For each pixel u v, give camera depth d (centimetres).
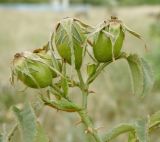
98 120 47
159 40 63
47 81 18
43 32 145
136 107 47
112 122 46
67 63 19
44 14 206
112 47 18
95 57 19
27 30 155
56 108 18
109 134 19
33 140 16
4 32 152
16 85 18
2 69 75
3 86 46
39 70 18
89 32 18
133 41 81
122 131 19
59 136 41
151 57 49
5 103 43
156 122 19
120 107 47
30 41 124
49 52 18
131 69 19
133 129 19
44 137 18
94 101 49
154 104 47
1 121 37
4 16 206
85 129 19
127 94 49
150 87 19
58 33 18
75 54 18
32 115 16
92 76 19
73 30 18
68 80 19
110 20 18
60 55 18
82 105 19
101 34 18
